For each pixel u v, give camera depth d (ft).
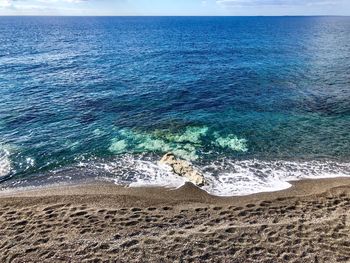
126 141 64.34
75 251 32.19
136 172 52.01
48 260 30.91
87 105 87.56
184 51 217.36
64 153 59.41
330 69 136.26
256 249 32.53
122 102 90.63
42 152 59.62
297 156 57.57
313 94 96.48
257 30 467.93
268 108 84.02
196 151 60.03
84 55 192.34
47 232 35.29
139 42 285.23
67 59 174.19
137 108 85.25
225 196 44.37
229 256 31.58
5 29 491.31
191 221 37.70
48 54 194.90
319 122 73.67
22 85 108.88
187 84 112.47
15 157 57.62
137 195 44.68
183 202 42.65
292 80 116.16
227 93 99.66
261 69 140.26
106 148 61.41
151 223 37.19
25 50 214.07
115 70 140.46
